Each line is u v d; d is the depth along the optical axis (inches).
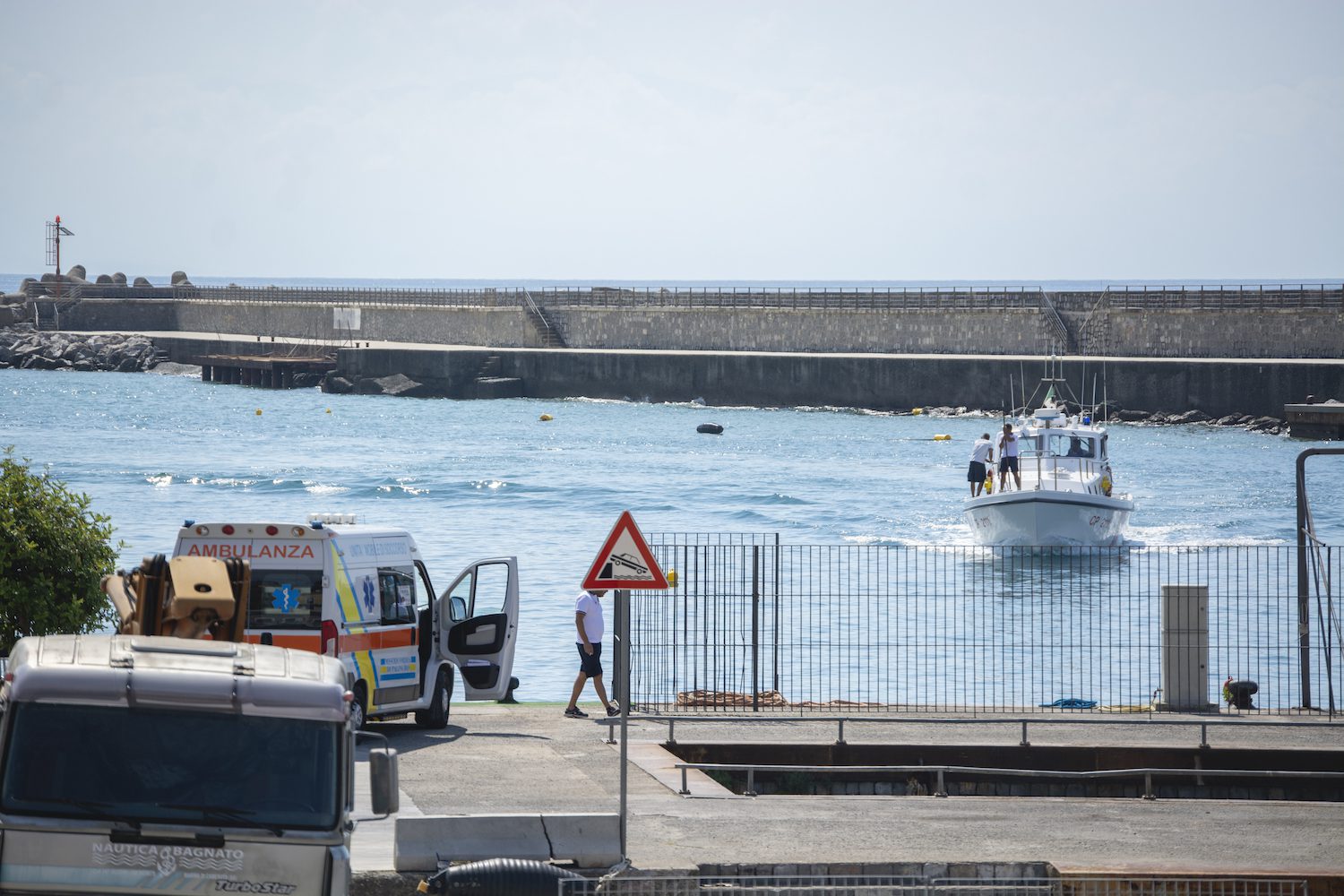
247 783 876.6
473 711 1863.9
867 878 1128.2
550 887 1056.8
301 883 871.7
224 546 1574.8
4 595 1708.9
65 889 847.1
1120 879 1135.6
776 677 1872.5
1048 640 2886.3
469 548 4569.4
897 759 1616.6
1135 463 7308.1
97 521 1844.2
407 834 1114.1
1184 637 1872.5
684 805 1366.9
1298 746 1633.9
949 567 4097.0
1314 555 1882.4
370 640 1621.6
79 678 870.4
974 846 1242.0
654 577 1234.6
